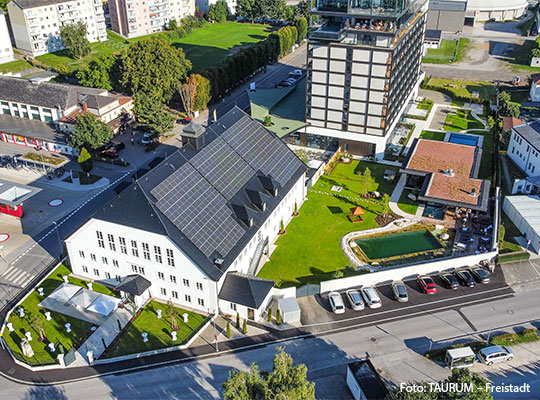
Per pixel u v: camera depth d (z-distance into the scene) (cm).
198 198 7600
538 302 7600
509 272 8188
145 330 7069
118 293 7725
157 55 13412
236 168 8481
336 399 6119
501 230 8500
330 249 8669
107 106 12625
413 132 12712
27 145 12312
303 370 4994
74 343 6875
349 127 11388
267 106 12769
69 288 7612
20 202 9362
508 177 10769
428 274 8138
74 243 7812
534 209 9219
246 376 4975
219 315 7338
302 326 7188
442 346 6831
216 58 18950
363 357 6694
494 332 7069
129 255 7462
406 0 10456
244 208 7850
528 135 10912
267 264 8312
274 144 9438
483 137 12462
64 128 12231
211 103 14812
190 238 7069
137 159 11725
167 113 12350
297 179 9300
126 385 6322
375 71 10531
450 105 14375
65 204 10056
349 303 7575
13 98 12912
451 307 7519
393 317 7344
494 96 14775
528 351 6781
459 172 10162
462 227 9062
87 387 6303
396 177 10775
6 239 9050
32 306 7494
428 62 17925
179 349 6806
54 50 19138
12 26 18525
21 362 6594
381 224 9312
